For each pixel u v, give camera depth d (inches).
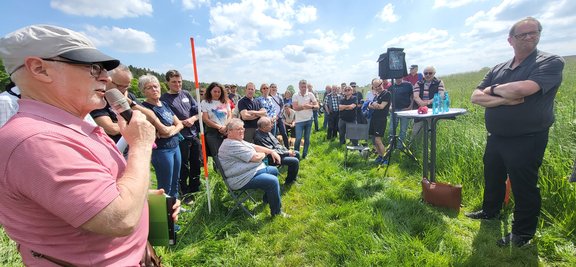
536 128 97.2
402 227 118.9
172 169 129.9
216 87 183.8
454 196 133.8
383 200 144.8
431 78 233.0
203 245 113.3
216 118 181.3
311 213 141.9
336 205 150.1
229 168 136.3
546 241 103.3
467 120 248.2
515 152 102.2
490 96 104.1
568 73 622.8
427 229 116.0
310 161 243.4
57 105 37.2
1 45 34.6
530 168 100.4
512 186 105.7
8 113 87.3
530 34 95.2
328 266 101.7
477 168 159.8
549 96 96.3
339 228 123.6
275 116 249.1
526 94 93.6
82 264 36.6
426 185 142.7
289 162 180.5
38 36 34.2
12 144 30.7
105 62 40.7
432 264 95.2
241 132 139.9
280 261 107.7
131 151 41.5
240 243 118.3
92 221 32.5
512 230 108.1
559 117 175.5
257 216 139.8
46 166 30.7
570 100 235.0
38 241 34.5
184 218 134.8
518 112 98.7
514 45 100.4
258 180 133.6
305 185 181.0
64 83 36.4
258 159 136.2
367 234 113.6
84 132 38.2
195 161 167.3
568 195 117.8
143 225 48.0
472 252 103.2
